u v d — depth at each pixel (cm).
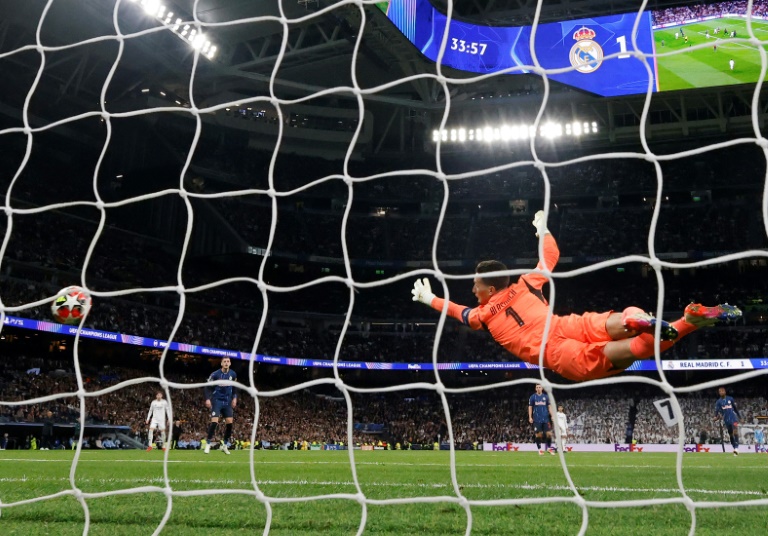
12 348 3344
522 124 4138
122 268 3656
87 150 4019
